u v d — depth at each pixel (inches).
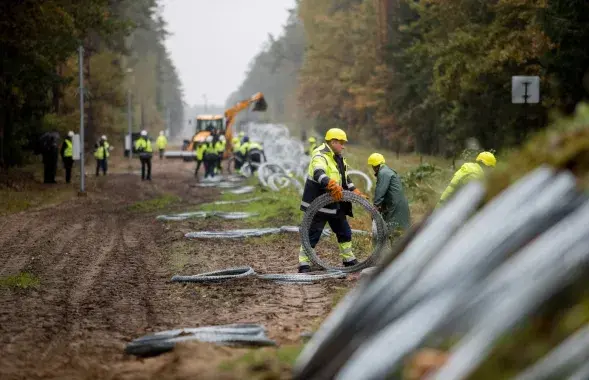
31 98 2933.1
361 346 261.0
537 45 2110.0
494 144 2674.7
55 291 786.8
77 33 2691.9
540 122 2314.2
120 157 5083.7
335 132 893.8
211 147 2915.8
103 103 5029.5
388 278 278.8
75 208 1801.2
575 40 1969.7
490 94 2566.4
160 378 440.1
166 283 829.8
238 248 1096.8
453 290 251.0
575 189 254.4
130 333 593.6
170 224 1419.8
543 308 226.5
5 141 2942.9
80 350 529.7
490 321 231.3
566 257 232.7
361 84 5506.9
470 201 285.7
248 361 438.3
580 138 267.4
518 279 235.8
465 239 262.4
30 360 505.7
